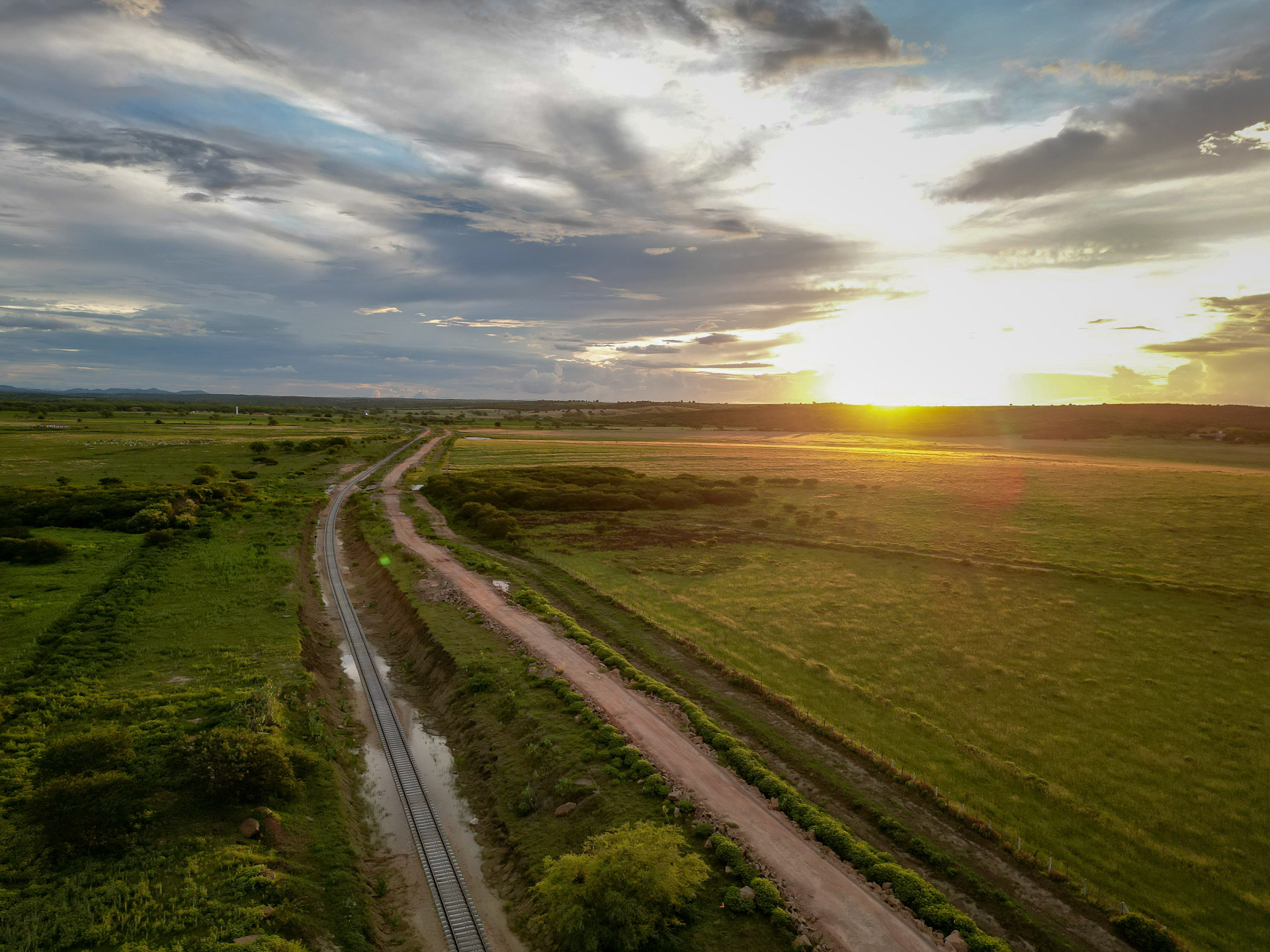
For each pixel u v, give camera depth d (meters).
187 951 15.03
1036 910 17.84
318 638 38.88
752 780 23.09
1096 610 43.16
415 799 24.27
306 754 23.88
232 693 28.58
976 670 33.81
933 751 25.95
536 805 22.86
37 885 16.95
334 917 17.39
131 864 17.92
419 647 37.19
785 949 15.89
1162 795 23.16
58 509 61.88
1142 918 17.20
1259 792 23.41
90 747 21.56
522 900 18.94
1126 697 30.86
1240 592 45.62
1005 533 65.88
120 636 34.38
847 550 60.72
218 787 20.70
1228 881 19.08
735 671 32.97
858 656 35.72
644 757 24.31
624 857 17.16
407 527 68.50
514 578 50.38
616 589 48.03
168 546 53.00
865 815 21.77
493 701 29.86
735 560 57.09
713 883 18.19
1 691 27.89
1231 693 31.17
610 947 16.03
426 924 18.38
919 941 16.19
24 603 38.41
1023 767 24.83
